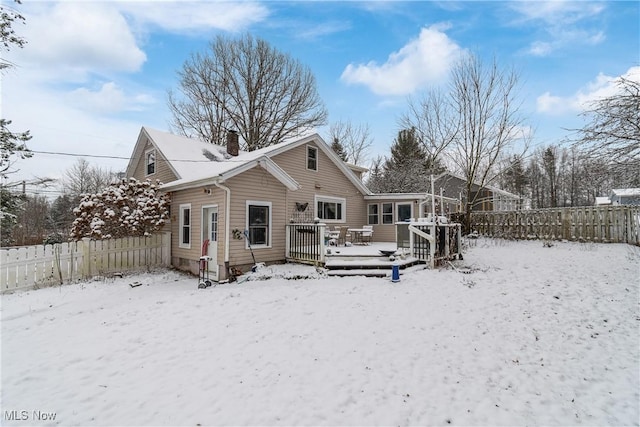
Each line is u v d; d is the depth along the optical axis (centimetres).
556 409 308
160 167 1313
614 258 863
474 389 341
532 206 3622
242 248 904
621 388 336
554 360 397
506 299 606
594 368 376
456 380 358
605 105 586
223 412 303
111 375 372
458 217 1401
